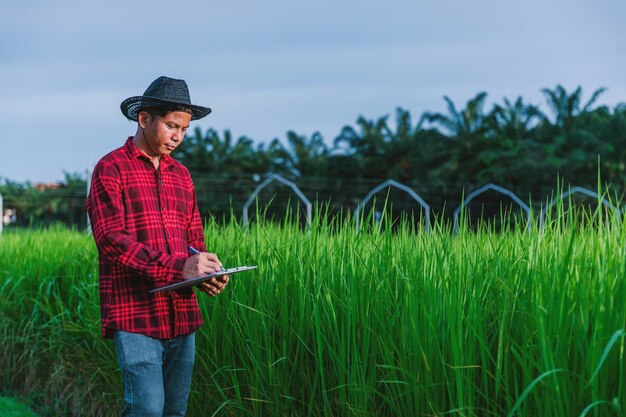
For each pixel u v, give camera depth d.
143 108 2.85
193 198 3.17
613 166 34.59
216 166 49.56
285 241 3.68
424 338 2.55
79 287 5.02
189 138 51.25
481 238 3.18
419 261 2.87
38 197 47.16
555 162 34.19
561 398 2.12
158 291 2.77
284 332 3.15
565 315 2.21
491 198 35.94
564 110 39.72
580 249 2.59
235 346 3.44
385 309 2.82
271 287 3.35
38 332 5.16
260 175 46.88
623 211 2.73
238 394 3.25
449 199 39.56
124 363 2.80
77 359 4.81
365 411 2.68
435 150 41.56
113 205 2.79
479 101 41.16
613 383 2.13
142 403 2.80
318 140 49.72
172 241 2.96
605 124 37.50
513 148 37.84
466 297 2.59
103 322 2.86
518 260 2.71
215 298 3.54
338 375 2.89
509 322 2.52
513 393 2.42
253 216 4.14
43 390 5.14
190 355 3.01
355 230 3.46
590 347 2.08
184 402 3.04
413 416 2.56
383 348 2.72
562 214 2.84
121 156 2.89
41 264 5.74
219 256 3.95
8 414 4.76
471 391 2.37
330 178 46.34
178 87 2.84
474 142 40.28
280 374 3.14
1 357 5.72
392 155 44.22
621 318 2.10
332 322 3.00
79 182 50.47
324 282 3.13
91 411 4.43
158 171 2.97
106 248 2.76
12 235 8.52
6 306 5.71
